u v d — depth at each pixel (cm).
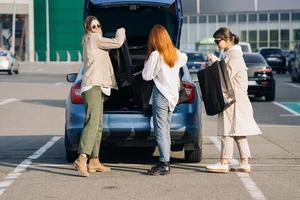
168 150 894
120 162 1013
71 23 7125
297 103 2189
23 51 7300
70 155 988
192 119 930
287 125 1548
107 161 1022
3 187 822
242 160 920
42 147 1189
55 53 7162
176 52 885
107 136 923
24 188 815
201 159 1019
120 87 992
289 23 6203
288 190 795
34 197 763
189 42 6594
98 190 798
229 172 917
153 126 912
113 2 1048
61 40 7156
